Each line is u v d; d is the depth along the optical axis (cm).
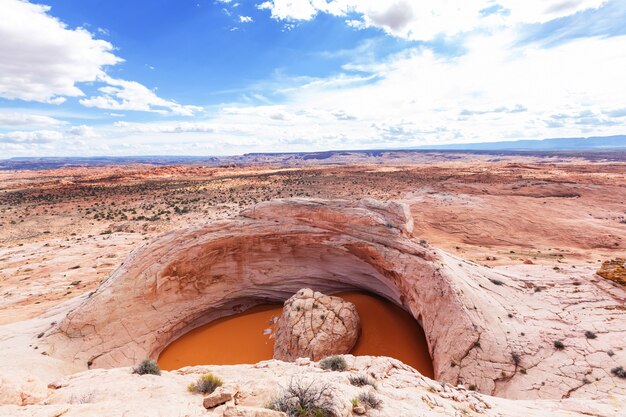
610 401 1074
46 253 3928
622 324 1519
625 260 1983
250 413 627
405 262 1938
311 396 706
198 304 2208
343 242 2211
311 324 1862
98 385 967
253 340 2088
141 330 1914
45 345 1645
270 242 2356
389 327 2005
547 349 1412
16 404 796
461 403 942
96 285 2884
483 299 1680
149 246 2084
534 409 991
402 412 760
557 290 1877
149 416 671
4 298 2645
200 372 1181
